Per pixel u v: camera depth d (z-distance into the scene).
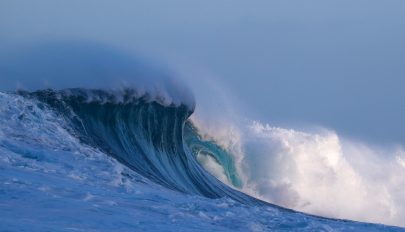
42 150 67.44
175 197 55.56
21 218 37.47
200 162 114.88
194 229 42.16
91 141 87.25
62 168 60.50
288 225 48.25
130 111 99.50
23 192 44.88
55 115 87.50
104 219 40.59
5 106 79.38
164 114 104.62
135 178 69.62
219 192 94.75
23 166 56.97
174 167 99.00
